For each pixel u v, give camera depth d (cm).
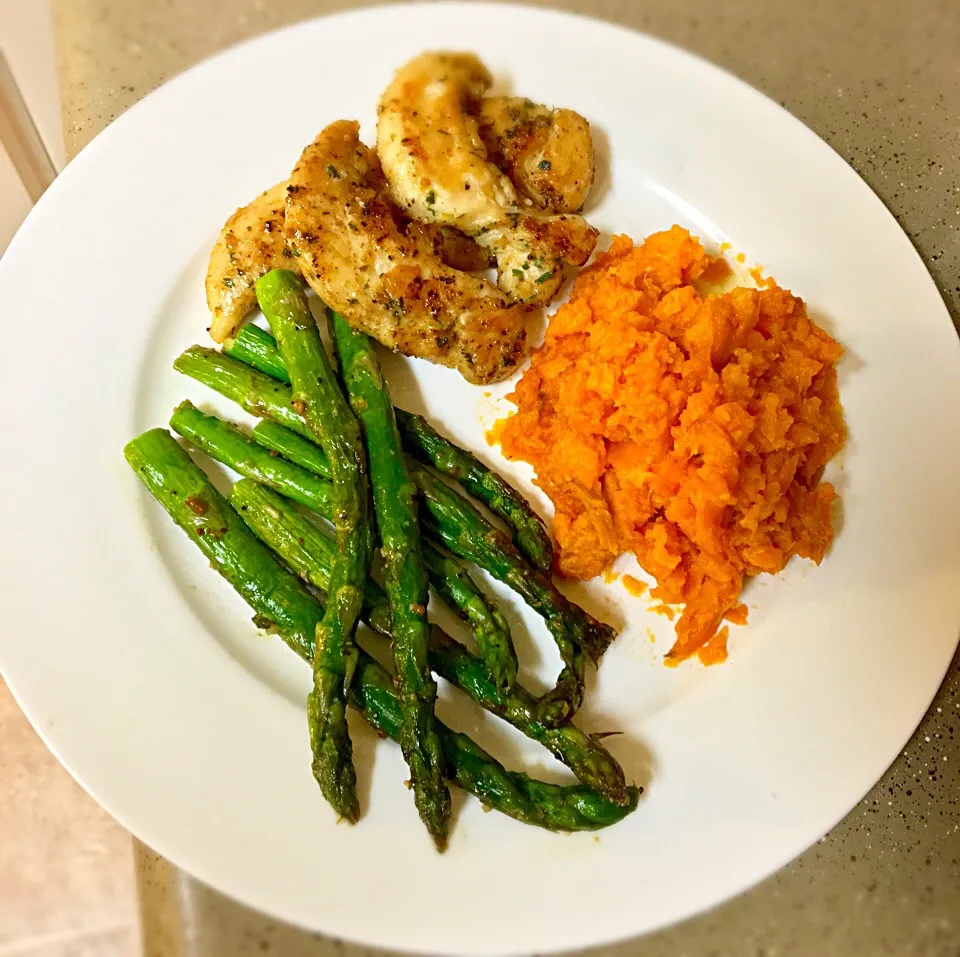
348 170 27
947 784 27
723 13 33
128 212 29
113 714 25
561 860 25
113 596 26
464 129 27
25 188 32
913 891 27
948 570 26
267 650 27
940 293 30
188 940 27
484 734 26
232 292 28
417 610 24
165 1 33
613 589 27
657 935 26
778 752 25
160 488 27
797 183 29
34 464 27
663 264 27
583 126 28
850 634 26
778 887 27
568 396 26
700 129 29
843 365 28
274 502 27
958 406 27
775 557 26
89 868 28
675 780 25
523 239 27
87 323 28
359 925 24
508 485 27
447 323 27
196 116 29
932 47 32
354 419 26
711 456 25
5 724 28
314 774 24
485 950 24
